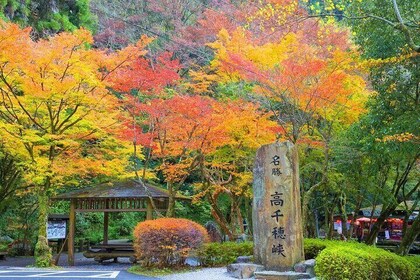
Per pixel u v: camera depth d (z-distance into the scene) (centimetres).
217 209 1567
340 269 810
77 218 2370
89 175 1758
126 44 2736
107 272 1164
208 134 1239
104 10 2933
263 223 1038
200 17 2633
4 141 1372
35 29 2084
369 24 1063
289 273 960
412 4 1012
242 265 1020
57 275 1102
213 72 1788
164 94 1331
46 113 1430
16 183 1756
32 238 2019
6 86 1359
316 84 1158
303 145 1291
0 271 1211
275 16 1611
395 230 2153
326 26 1572
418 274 1038
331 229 1625
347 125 1319
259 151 1076
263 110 1291
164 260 1192
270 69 1189
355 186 1412
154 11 2845
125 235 2544
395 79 1014
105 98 1353
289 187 1034
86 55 1259
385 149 1007
